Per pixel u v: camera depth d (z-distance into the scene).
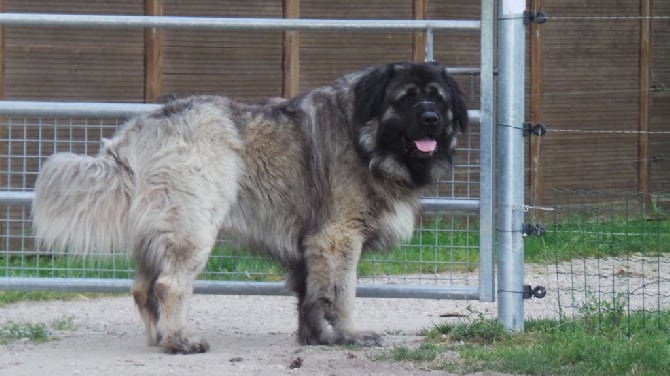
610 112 16.41
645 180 16.70
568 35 16.02
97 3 13.78
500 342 8.69
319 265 8.70
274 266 10.55
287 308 11.15
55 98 13.74
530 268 13.18
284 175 8.68
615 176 16.50
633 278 12.48
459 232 10.24
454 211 9.31
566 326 9.07
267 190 8.67
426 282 10.61
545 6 15.79
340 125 8.72
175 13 14.05
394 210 8.80
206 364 7.90
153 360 8.07
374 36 14.77
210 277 10.46
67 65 13.77
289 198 8.72
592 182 16.30
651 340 8.42
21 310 10.96
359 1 14.67
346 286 8.70
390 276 10.45
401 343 8.86
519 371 7.62
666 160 16.84
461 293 9.23
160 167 8.26
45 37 13.66
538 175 15.78
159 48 14.04
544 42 15.82
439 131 8.65
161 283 8.30
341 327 8.77
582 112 16.19
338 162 8.67
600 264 13.24
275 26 9.06
